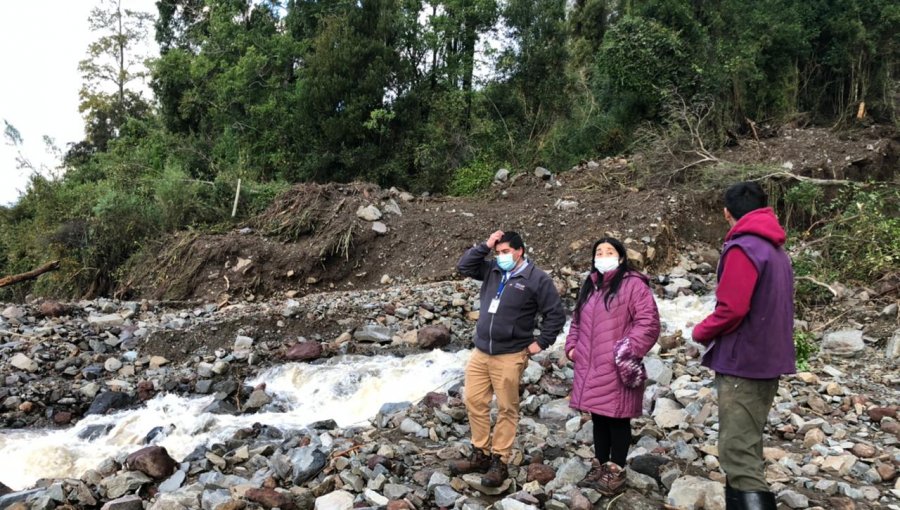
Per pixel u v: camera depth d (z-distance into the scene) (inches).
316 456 182.7
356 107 679.7
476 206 592.4
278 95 756.0
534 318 168.7
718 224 551.2
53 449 244.1
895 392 252.5
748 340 132.6
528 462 188.2
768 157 636.7
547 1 753.6
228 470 189.3
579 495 157.0
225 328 354.9
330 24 711.7
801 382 258.7
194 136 811.4
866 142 670.5
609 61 709.3
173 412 277.7
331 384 301.1
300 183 645.9
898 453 189.2
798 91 832.3
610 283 162.6
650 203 531.2
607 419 163.9
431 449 202.2
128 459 186.9
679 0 742.5
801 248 440.8
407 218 565.9
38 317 400.8
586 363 162.6
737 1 798.5
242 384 305.9
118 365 324.2
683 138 608.4
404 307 397.1
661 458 181.2
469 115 753.0
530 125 746.8
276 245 537.6
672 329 357.4
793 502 157.5
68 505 168.1
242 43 797.9
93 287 584.1
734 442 133.5
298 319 368.8
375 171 681.6
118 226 594.9
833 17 844.0
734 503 132.9
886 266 402.0
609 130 727.7
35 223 684.1
